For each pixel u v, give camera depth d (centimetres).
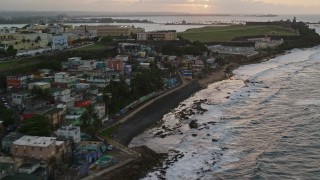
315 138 12469
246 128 13650
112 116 14050
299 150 11550
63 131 10738
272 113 15300
